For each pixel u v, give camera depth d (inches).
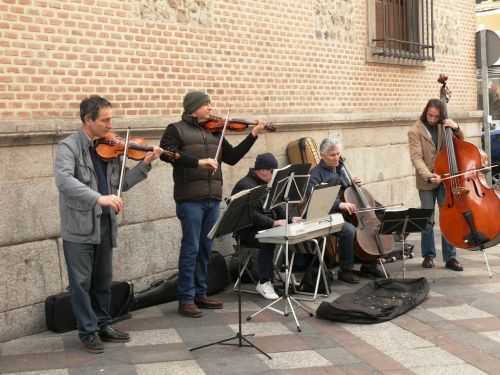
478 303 236.5
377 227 273.9
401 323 215.8
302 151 308.3
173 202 262.1
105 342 200.8
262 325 216.4
